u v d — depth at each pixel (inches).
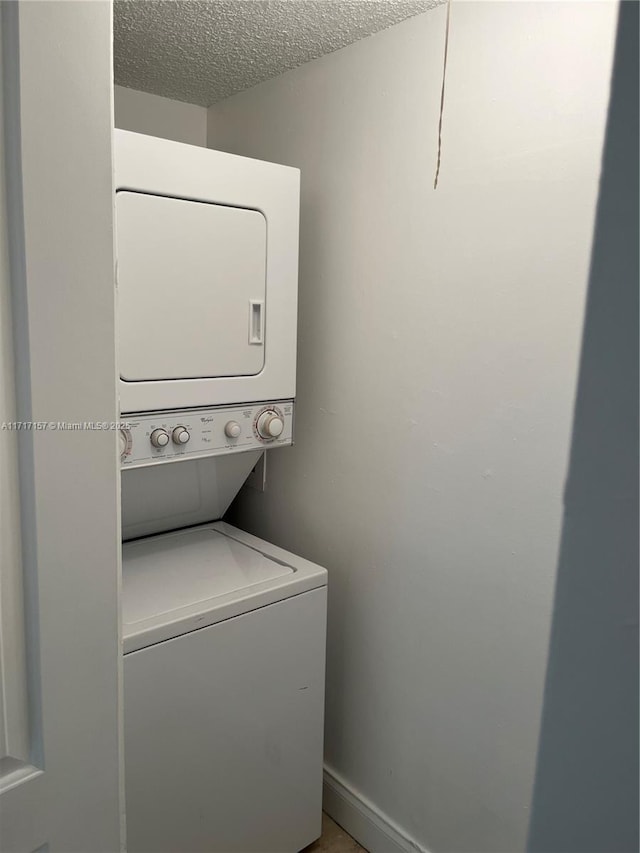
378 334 79.9
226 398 77.5
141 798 67.2
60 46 33.7
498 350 66.7
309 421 91.7
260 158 94.7
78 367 36.9
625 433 17.4
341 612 89.7
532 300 63.2
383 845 85.5
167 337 71.2
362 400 83.1
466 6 65.6
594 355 18.1
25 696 37.9
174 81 92.4
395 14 70.7
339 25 73.6
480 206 66.8
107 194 37.0
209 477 87.6
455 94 67.7
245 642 74.0
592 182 57.4
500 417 67.3
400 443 78.7
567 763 19.9
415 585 78.7
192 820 72.1
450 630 75.0
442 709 77.0
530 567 66.2
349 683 89.6
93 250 36.8
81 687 39.9
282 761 80.6
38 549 36.4
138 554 85.3
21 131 32.7
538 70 60.4
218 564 82.7
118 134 64.4
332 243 84.7
